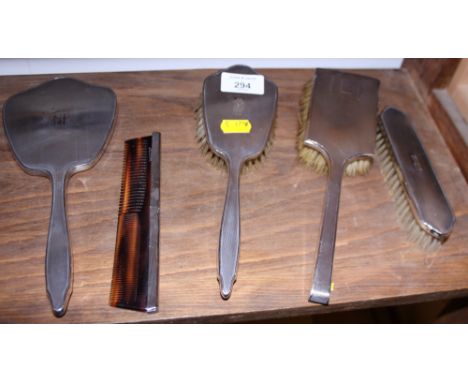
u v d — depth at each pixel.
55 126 0.44
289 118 0.51
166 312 0.38
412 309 0.64
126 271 0.39
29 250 0.40
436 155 0.51
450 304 0.55
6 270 0.39
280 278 0.41
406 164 0.46
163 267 0.40
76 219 0.42
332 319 0.69
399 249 0.44
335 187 0.44
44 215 0.42
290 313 0.41
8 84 0.49
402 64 0.58
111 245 0.41
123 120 0.48
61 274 0.38
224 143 0.44
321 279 0.39
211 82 0.47
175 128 0.48
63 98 0.46
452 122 0.51
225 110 0.45
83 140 0.44
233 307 0.39
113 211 0.43
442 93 0.53
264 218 0.44
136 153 0.45
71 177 0.44
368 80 0.50
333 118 0.47
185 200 0.44
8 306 0.38
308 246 0.43
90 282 0.39
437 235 0.43
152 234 0.40
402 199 0.46
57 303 0.37
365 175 0.48
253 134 0.44
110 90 0.48
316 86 0.49
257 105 0.46
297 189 0.46
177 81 0.52
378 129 0.50
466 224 0.46
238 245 0.40
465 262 0.44
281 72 0.54
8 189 0.43
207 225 0.43
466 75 0.50
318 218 0.44
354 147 0.46
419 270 0.43
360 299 0.41
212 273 0.40
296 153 0.48
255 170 0.46
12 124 0.44
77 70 0.52
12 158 0.44
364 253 0.43
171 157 0.46
